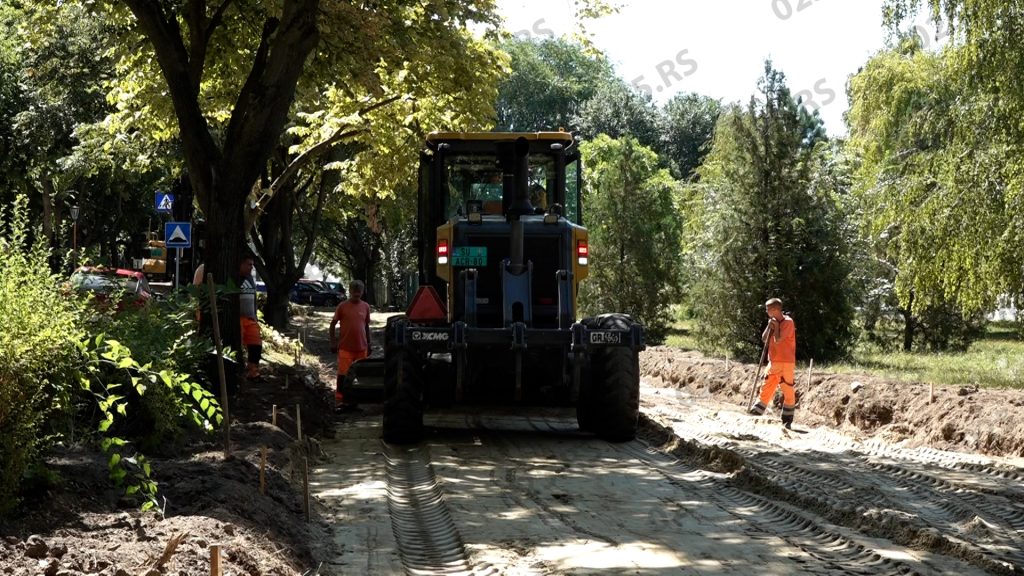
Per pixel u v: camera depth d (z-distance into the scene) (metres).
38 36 19.44
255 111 15.45
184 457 9.18
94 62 27.22
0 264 7.04
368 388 14.11
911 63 29.66
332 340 16.20
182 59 15.45
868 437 15.38
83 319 8.31
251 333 16.42
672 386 23.61
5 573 5.03
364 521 8.52
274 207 31.47
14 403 6.15
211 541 6.10
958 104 18.58
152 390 8.92
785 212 24.75
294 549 7.01
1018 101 17.14
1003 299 19.48
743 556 7.32
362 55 15.58
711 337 25.41
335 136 23.61
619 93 72.31
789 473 11.23
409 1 16.94
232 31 18.56
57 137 30.06
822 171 25.67
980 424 13.87
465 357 12.92
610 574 6.82
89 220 42.97
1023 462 12.30
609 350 13.28
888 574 6.86
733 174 25.45
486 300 13.69
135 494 7.07
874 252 29.30
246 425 11.25
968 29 17.50
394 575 6.93
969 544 7.45
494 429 14.83
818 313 24.44
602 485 10.24
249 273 16.39
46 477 6.59
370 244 65.38
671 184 50.47
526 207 13.47
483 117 19.92
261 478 8.16
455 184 14.79
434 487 10.32
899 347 30.42
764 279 24.73
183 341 10.09
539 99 71.19
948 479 10.95
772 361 16.23
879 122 29.50
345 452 12.31
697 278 26.59
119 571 5.22
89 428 8.63
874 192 21.86
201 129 15.53
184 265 25.97
